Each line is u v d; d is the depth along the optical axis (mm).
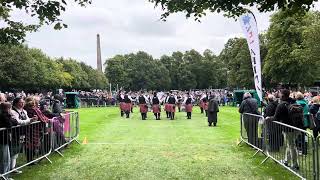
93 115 37312
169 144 17188
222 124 27250
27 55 63375
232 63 87812
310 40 50406
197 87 137750
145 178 10773
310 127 14836
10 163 10641
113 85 133250
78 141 18000
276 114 12094
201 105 39906
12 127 10508
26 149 11719
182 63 138750
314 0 9414
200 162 12922
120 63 134250
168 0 10469
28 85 69250
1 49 58594
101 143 17516
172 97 32531
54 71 88375
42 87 84688
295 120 11961
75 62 117500
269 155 12672
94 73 128125
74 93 53500
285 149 11102
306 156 9484
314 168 8852
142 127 25359
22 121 11078
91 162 12977
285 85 66938
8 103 10359
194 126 25906
